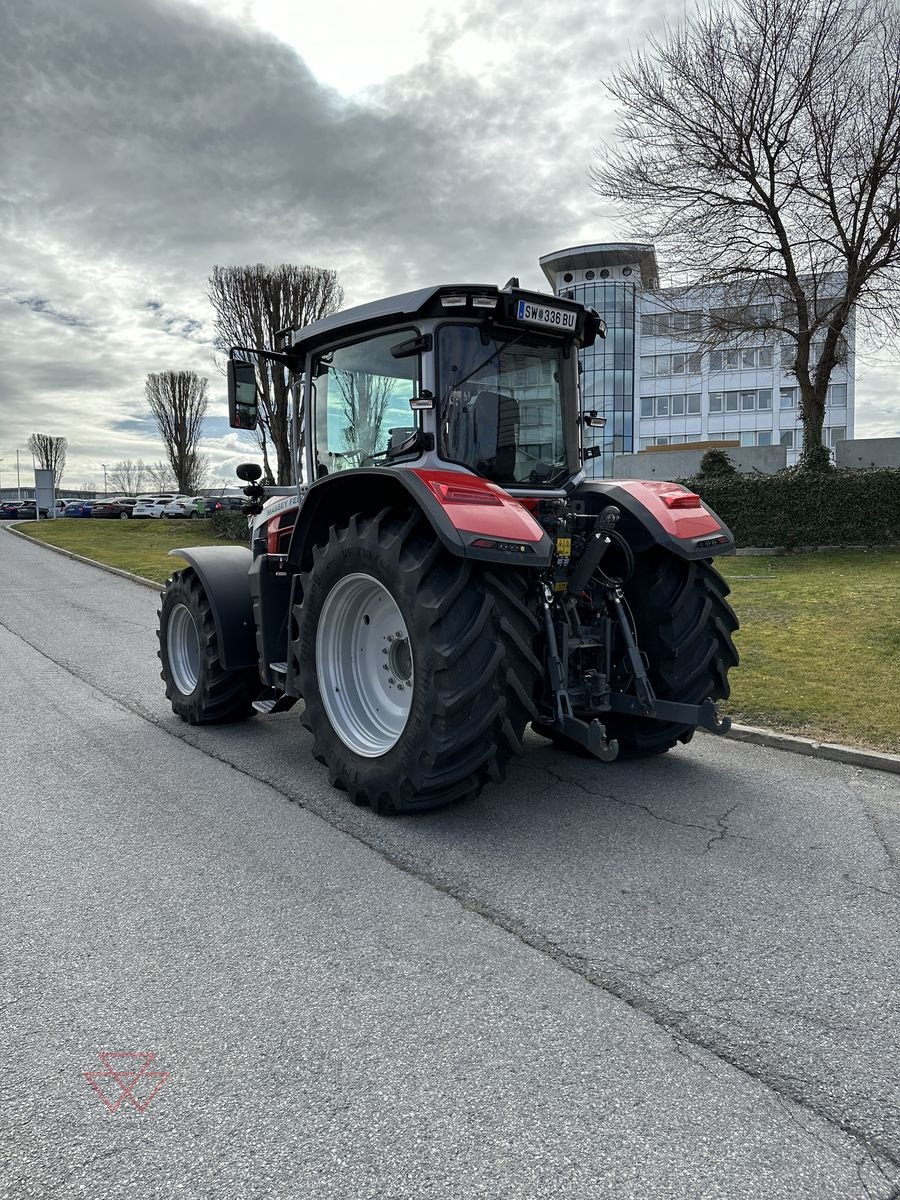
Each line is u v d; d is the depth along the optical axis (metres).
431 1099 2.02
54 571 17.48
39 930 2.89
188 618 5.91
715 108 16.59
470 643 3.51
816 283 17.44
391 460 4.21
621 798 4.16
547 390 4.41
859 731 5.11
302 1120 1.96
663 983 2.52
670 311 18.94
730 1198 1.72
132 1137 1.92
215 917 2.97
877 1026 2.30
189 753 5.07
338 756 4.11
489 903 3.04
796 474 15.60
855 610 9.01
